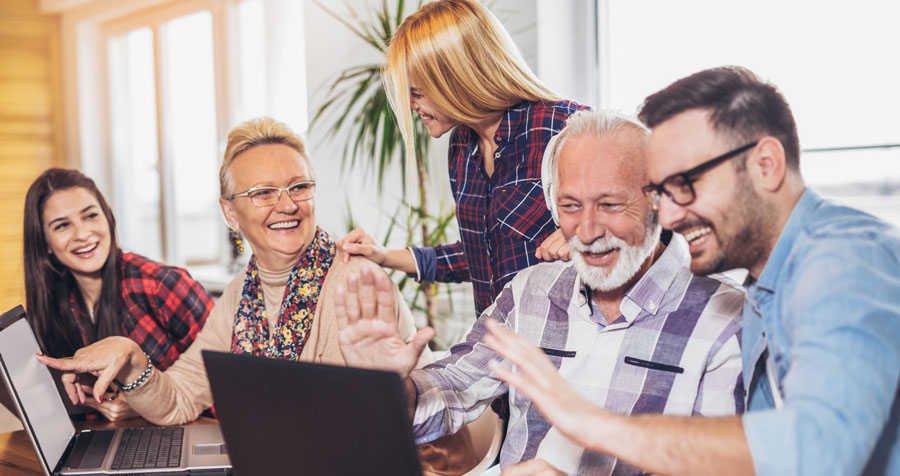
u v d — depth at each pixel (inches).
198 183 180.4
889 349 30.0
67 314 81.4
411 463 31.0
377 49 126.1
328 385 32.0
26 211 78.4
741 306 47.7
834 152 85.2
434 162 119.2
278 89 161.2
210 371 36.3
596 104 111.3
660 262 48.7
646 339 49.1
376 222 130.5
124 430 64.3
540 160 67.0
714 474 29.7
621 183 45.4
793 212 35.5
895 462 34.5
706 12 97.5
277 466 35.2
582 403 31.5
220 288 165.5
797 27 88.0
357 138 125.0
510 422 55.0
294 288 66.9
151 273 82.2
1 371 53.3
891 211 81.1
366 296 41.9
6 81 194.5
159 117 188.7
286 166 65.4
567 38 110.1
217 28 170.6
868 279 31.2
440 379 53.7
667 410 48.0
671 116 36.3
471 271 78.2
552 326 53.3
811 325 31.2
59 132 200.8
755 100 34.7
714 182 35.5
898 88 79.8
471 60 64.8
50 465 54.9
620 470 48.1
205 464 55.9
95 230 78.7
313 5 140.4
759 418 29.8
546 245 57.6
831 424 28.8
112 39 202.1
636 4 105.7
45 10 197.5
